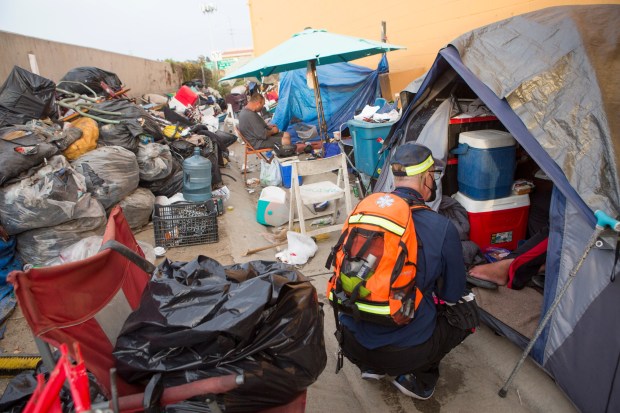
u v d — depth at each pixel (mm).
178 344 1311
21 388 1800
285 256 4008
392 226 1849
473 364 2635
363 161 5059
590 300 2031
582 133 2203
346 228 2010
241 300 1365
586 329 2057
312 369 1455
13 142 3580
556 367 2240
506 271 3070
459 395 2414
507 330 2631
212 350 1317
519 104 2480
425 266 1931
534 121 2395
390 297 1831
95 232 3877
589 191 2047
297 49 5516
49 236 3568
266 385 1339
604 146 2102
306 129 8484
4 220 3438
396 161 2174
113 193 4203
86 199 3799
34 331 1217
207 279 1614
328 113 8641
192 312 1356
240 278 1743
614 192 1974
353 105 8422
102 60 11266
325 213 5172
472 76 2836
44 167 3693
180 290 1464
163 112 8703
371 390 2504
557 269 2234
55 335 1268
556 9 2965
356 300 1904
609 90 2262
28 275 1218
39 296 1252
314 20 11164
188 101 11273
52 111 4648
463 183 3434
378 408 2377
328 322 3162
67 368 937
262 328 1399
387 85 8086
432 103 3764
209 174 5531
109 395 1356
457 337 2189
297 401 1487
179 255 4281
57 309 1307
